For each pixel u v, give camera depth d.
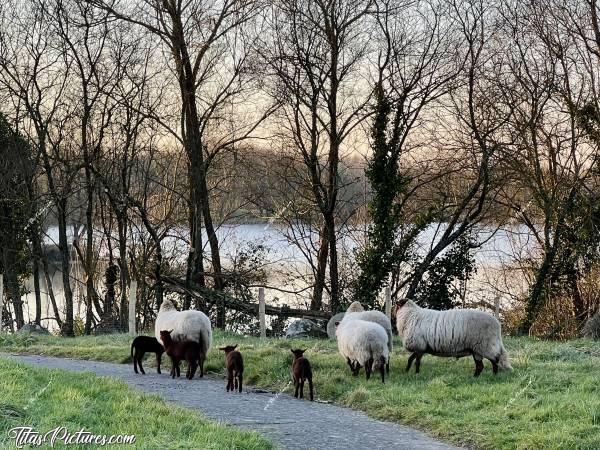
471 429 12.69
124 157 36.00
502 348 16.55
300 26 33.34
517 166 32.66
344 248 36.97
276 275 43.50
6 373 14.88
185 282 33.78
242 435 11.44
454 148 34.06
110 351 22.48
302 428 13.05
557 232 32.22
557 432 11.76
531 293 32.66
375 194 33.22
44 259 38.72
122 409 12.61
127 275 36.31
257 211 38.84
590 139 32.97
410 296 33.31
